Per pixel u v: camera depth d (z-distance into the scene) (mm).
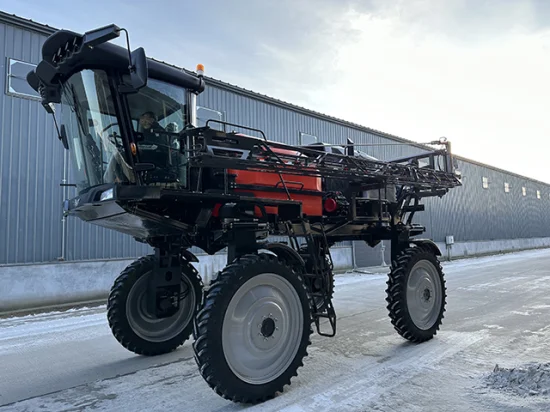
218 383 2838
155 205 3445
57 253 8164
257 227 3457
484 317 5770
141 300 4398
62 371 3875
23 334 5484
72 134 3748
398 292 4453
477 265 14719
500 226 26078
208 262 10516
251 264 3125
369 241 5703
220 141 3361
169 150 3664
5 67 7734
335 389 3230
